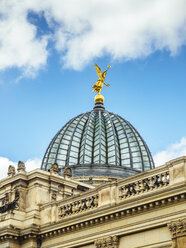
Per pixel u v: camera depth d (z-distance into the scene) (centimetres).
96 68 10912
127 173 8875
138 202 3991
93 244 4434
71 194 5794
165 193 3794
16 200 5353
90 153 9231
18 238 5091
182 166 3812
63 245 4703
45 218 5094
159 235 3859
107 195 4406
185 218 3650
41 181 5472
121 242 4162
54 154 9431
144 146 9719
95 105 10644
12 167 5759
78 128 9738
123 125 9819
